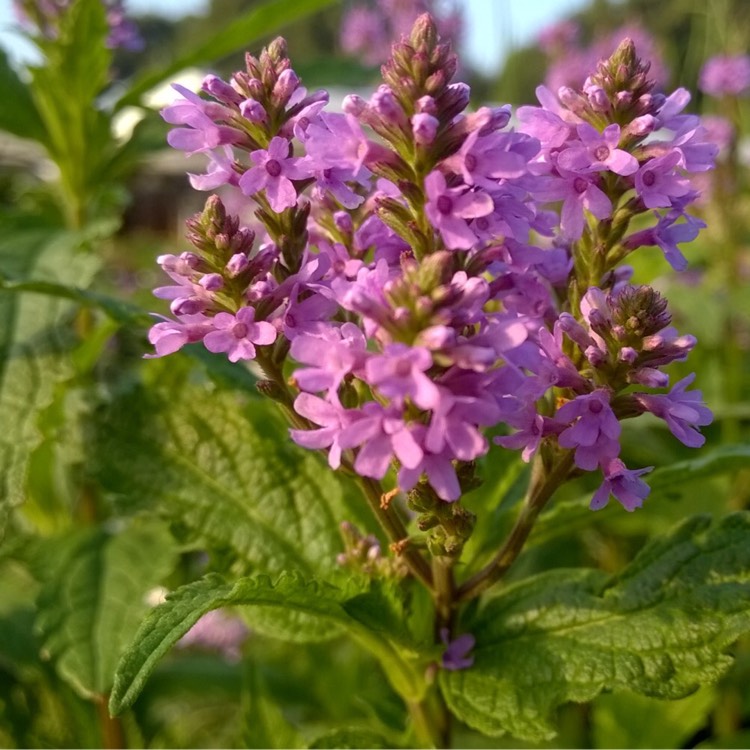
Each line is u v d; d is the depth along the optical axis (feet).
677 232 0.35
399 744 0.44
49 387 0.53
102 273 1.12
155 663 0.28
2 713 0.69
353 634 0.41
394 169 0.31
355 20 1.53
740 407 0.81
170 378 0.62
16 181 1.54
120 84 0.79
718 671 0.34
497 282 0.35
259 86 0.34
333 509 0.45
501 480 0.45
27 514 0.68
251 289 0.32
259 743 0.52
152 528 0.60
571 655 0.37
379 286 0.29
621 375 0.32
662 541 0.38
